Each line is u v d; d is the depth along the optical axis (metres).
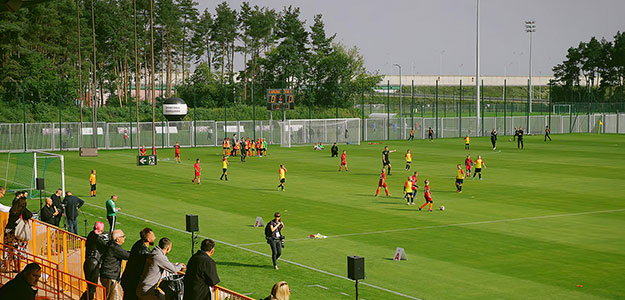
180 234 29.61
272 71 142.75
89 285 13.88
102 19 124.81
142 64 151.50
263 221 32.78
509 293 20.52
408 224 32.12
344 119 88.06
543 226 31.52
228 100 133.75
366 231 30.42
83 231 30.42
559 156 66.94
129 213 35.22
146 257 12.49
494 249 26.69
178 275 12.69
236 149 70.62
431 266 24.03
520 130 76.25
